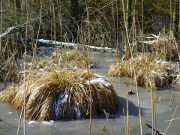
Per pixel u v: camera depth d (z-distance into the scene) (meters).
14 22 9.98
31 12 10.75
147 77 5.55
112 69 6.70
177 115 3.94
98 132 3.29
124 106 4.32
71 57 7.15
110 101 4.05
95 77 4.38
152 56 7.81
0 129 3.30
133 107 4.29
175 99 4.79
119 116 3.88
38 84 3.98
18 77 5.43
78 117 3.76
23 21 10.51
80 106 3.79
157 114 3.98
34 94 3.80
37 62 6.56
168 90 5.45
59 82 4.03
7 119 3.66
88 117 3.81
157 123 3.62
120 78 6.38
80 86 3.96
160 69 6.18
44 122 3.60
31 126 3.46
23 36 9.57
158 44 8.44
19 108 4.03
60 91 3.94
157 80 5.60
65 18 12.73
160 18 15.16
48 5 11.31
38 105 3.75
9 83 5.41
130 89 5.16
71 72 4.28
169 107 4.32
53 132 3.29
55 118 3.73
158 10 14.75
